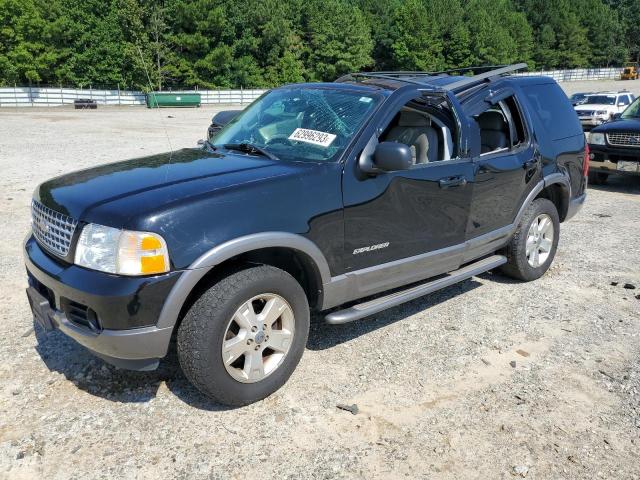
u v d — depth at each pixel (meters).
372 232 3.88
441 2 82.69
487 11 89.94
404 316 4.81
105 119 30.84
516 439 3.20
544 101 5.73
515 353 4.20
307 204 3.48
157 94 47.78
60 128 23.89
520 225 5.35
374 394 3.61
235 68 64.94
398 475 2.90
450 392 3.65
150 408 3.39
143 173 3.59
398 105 4.10
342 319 3.74
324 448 3.09
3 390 3.53
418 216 4.16
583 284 5.64
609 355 4.20
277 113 4.39
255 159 3.84
